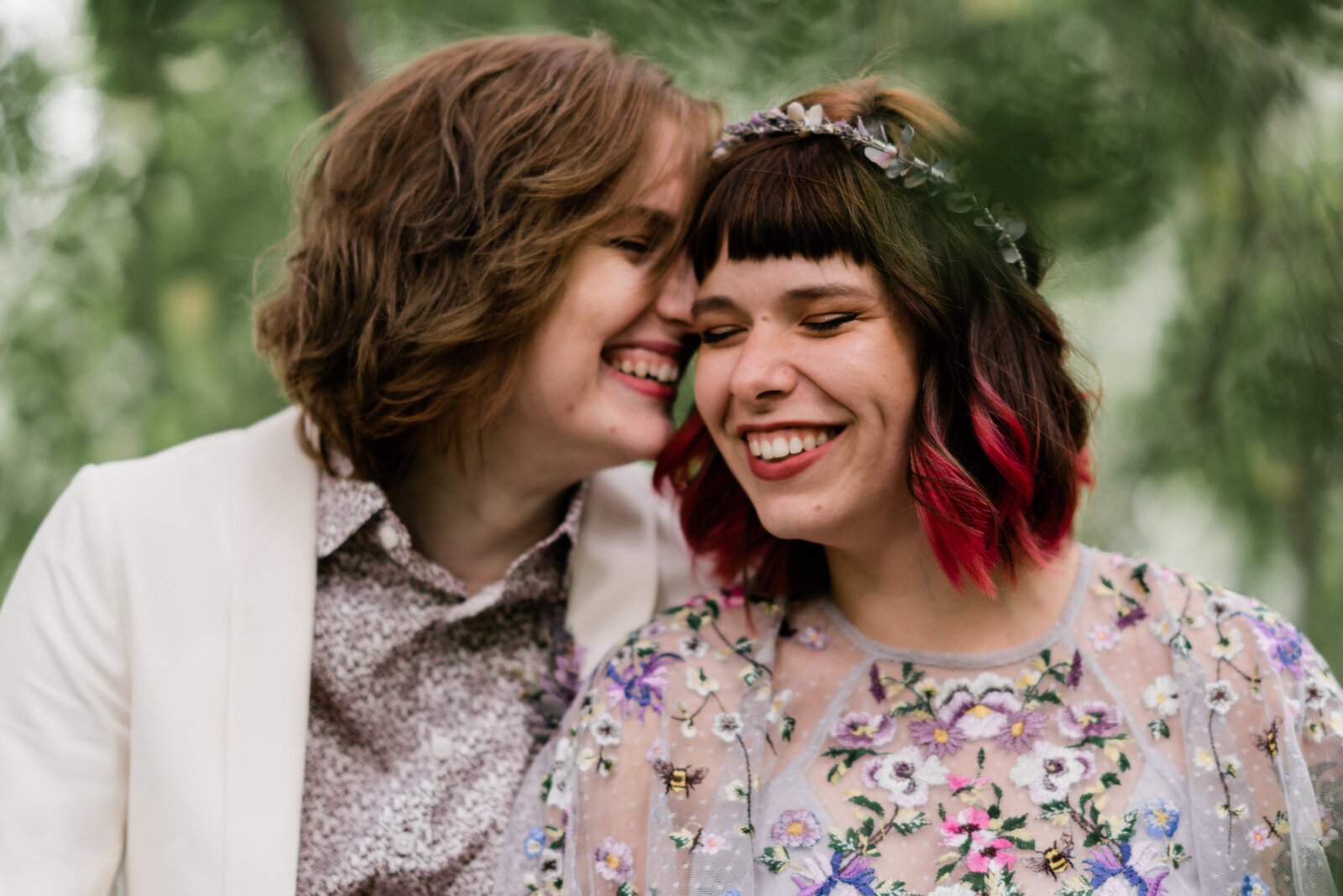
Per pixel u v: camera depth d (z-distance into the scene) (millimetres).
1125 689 1294
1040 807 1228
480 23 2402
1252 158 1592
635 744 1355
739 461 1346
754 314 1285
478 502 1625
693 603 1479
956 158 1271
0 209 2549
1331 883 1195
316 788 1517
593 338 1498
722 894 1236
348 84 2443
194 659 1504
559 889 1342
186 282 2730
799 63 1730
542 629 1648
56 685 1532
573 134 1504
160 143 2686
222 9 2334
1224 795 1223
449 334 1473
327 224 1628
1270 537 2076
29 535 2561
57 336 2643
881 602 1364
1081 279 1534
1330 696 1311
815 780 1293
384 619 1542
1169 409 2123
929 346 1271
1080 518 1479
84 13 2350
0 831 1457
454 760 1527
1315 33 1401
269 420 1737
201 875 1430
